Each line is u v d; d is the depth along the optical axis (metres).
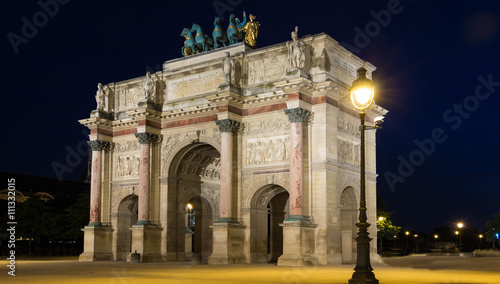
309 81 62.09
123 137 81.12
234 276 43.00
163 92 77.88
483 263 63.59
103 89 82.88
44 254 109.25
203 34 77.75
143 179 74.19
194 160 77.94
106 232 79.62
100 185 80.31
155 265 61.88
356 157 69.06
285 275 43.75
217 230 65.50
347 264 63.28
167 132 76.12
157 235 73.75
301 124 62.22
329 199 61.97
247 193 67.44
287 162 65.00
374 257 69.12
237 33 74.56
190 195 78.44
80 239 120.88
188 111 73.38
